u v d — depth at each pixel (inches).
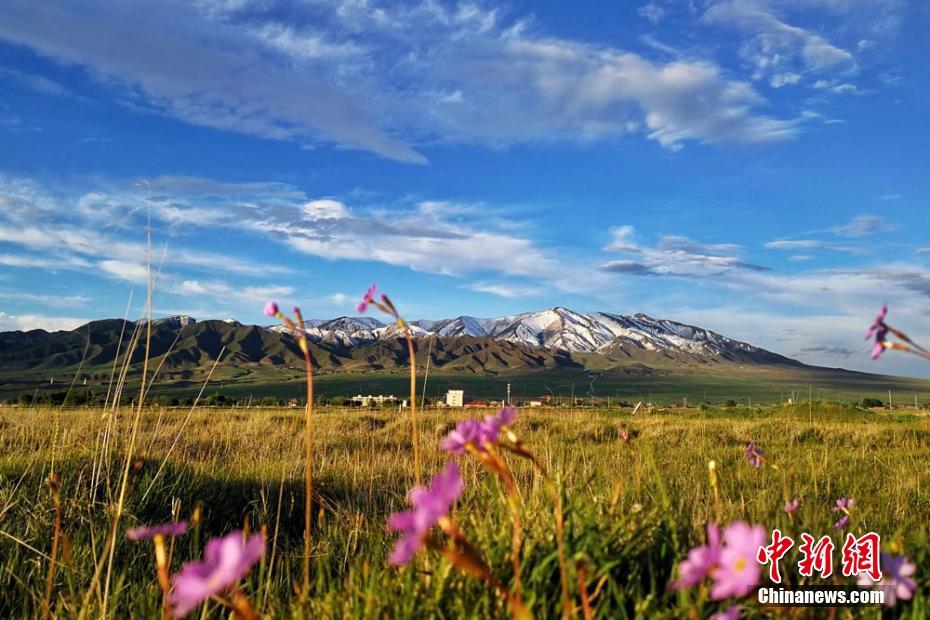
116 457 228.1
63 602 122.3
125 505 185.0
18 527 171.0
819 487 247.6
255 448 423.5
